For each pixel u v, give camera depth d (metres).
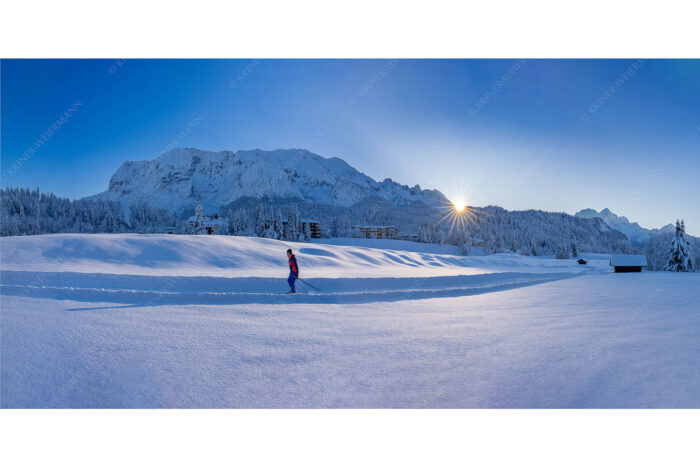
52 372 5.19
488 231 157.12
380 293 14.07
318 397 4.62
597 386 4.99
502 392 4.80
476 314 10.55
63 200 145.62
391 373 5.41
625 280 27.84
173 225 159.50
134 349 6.27
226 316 9.23
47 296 10.88
